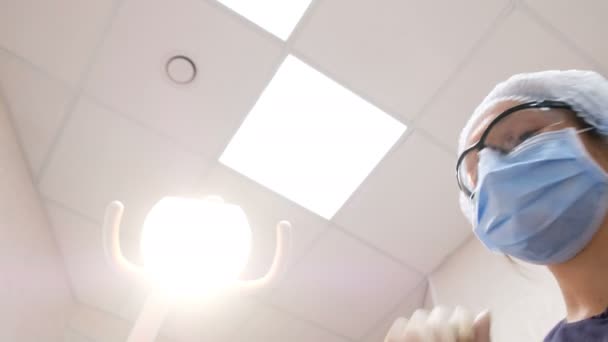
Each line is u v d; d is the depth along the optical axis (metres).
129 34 1.86
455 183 2.10
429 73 1.82
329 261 2.40
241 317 2.74
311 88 1.91
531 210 0.81
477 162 0.95
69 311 2.90
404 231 2.27
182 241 0.91
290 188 2.20
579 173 0.81
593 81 0.95
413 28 1.74
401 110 1.92
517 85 1.02
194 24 1.82
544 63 1.74
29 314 2.39
